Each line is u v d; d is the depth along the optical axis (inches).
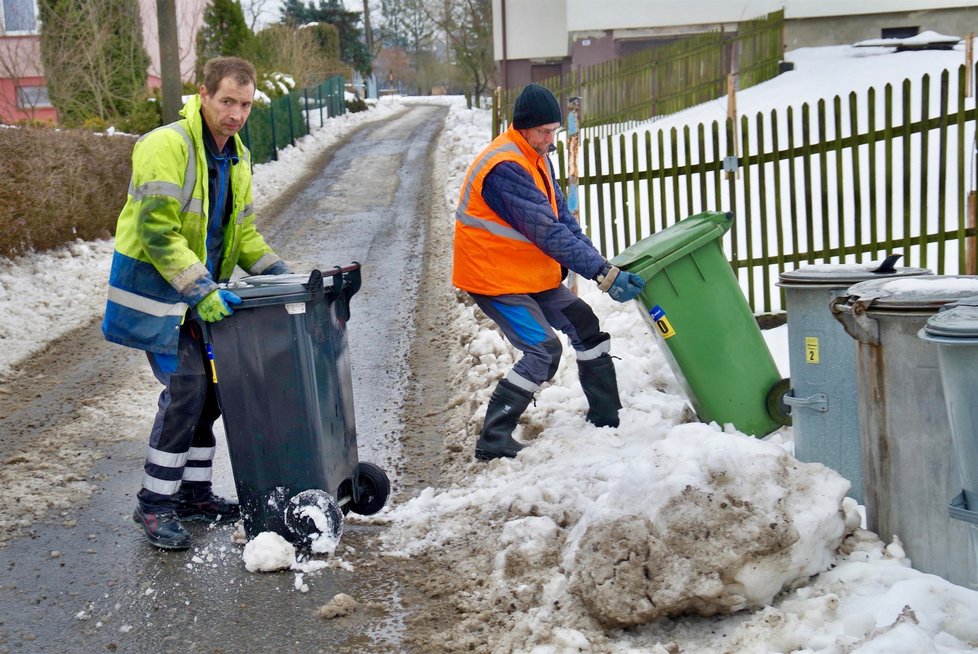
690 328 187.5
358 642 133.2
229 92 158.1
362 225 554.3
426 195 655.1
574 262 183.2
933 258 282.5
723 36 720.3
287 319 150.5
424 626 136.3
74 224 446.0
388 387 269.4
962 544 128.2
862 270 161.9
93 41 815.7
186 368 159.3
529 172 187.8
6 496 191.2
